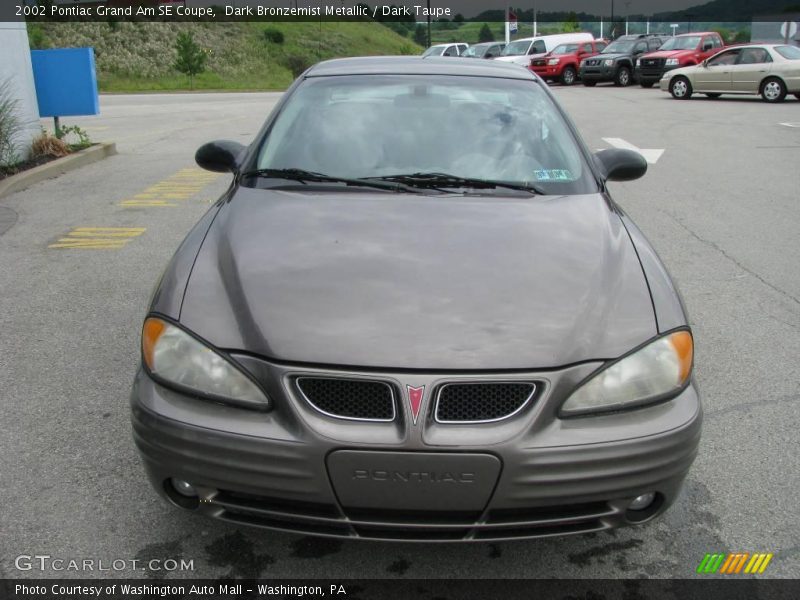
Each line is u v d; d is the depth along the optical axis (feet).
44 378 12.67
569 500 7.29
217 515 7.66
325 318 7.63
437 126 11.74
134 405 7.80
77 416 11.43
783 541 8.94
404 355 7.23
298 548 8.69
